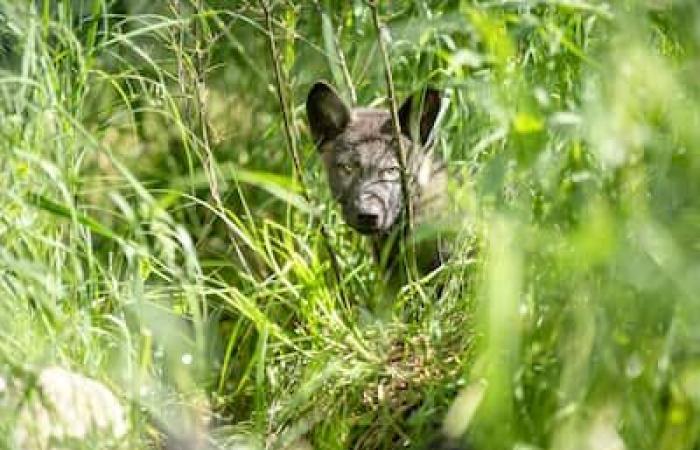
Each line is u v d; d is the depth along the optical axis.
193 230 14.11
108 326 11.16
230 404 11.34
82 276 11.02
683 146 8.26
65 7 12.38
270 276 12.47
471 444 9.34
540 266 8.59
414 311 11.21
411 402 10.40
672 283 7.98
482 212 9.85
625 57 8.19
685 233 8.20
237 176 12.21
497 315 7.98
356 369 10.63
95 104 14.11
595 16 9.34
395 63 13.01
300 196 13.10
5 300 10.23
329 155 13.62
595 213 8.14
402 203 13.01
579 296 8.37
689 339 8.16
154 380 10.97
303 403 10.71
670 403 8.34
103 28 14.02
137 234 10.77
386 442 10.34
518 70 8.99
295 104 14.64
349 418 10.51
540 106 8.67
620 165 8.29
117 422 10.09
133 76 12.92
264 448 10.62
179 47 13.37
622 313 8.18
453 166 12.20
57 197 11.17
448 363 10.43
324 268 11.97
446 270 11.14
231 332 12.47
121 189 13.52
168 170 14.75
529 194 8.84
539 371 8.64
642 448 8.35
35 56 11.43
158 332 11.30
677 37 8.84
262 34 14.47
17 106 11.08
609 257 8.08
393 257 13.07
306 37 14.39
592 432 8.30
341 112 13.69
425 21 11.55
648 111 8.26
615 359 8.23
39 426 9.67
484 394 8.53
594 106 8.23
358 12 13.47
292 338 11.57
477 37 11.22
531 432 8.55
